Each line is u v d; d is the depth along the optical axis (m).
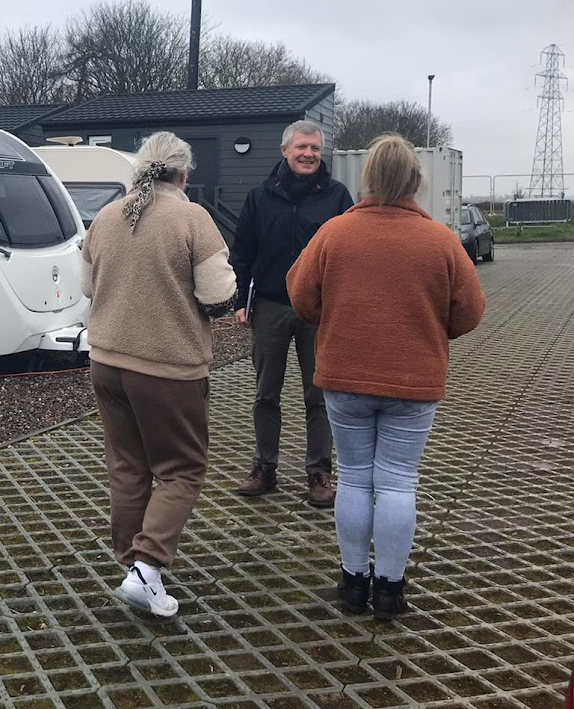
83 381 7.30
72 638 3.04
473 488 4.80
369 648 3.01
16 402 6.48
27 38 38.75
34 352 7.64
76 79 38.50
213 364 8.34
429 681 2.80
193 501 3.12
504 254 26.58
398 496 3.05
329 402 3.08
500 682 2.80
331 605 3.33
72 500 4.45
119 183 11.92
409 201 2.98
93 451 5.32
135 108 16.86
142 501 3.19
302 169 4.12
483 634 3.12
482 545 3.98
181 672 2.83
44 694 2.69
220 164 15.71
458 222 17.88
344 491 3.17
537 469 5.16
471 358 8.96
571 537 4.10
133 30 37.66
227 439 5.70
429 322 2.90
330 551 3.86
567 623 3.22
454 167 17.20
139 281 2.97
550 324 11.41
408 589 3.49
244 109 15.70
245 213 4.25
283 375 4.45
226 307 3.03
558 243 32.97
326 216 4.15
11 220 7.29
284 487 4.72
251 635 3.08
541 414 6.53
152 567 3.02
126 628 3.12
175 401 3.01
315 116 16.12
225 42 43.06
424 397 2.91
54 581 3.49
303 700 2.68
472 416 6.46
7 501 4.43
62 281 7.66
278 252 4.16
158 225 2.98
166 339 2.97
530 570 3.71
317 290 3.05
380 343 2.90
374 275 2.90
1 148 7.61
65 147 12.00
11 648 2.96
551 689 2.76
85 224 11.17
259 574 3.61
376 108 55.12
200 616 3.21
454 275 2.90
